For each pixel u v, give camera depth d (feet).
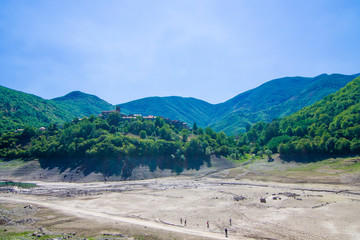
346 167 383.86
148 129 651.25
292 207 239.71
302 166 450.30
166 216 225.76
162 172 490.08
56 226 199.82
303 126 607.78
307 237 167.02
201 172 498.28
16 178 462.60
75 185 402.31
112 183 419.33
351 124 492.95
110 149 488.85
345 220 194.90
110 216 228.63
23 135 635.25
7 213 238.68
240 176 451.94
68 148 511.81
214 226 195.72
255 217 213.66
